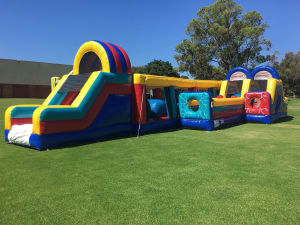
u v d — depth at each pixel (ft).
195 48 98.78
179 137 22.22
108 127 21.99
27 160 14.46
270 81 34.42
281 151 16.49
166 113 29.35
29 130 18.43
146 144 19.08
